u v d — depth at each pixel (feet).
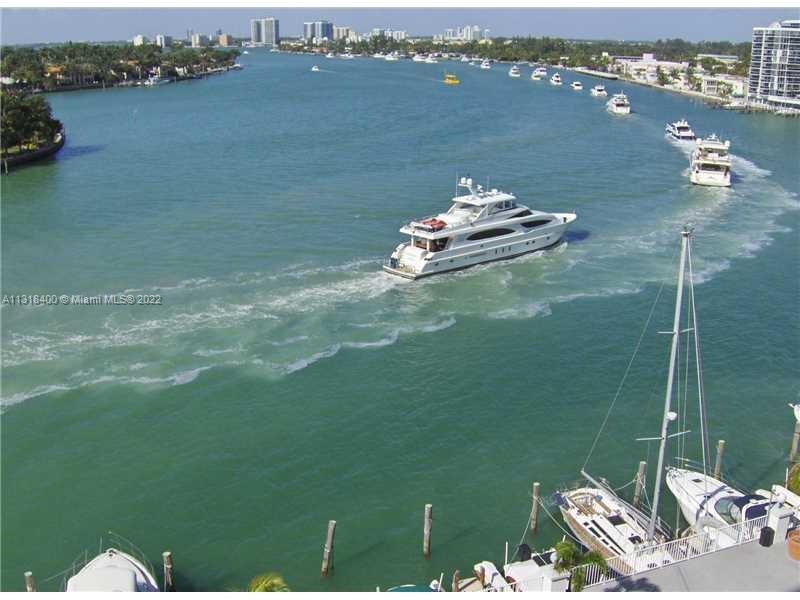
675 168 431.02
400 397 184.24
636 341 215.92
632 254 285.02
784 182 410.52
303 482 153.58
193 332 210.38
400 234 295.89
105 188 368.07
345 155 447.01
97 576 112.98
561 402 184.44
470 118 609.83
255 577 129.59
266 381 188.34
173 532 140.05
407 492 151.43
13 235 292.81
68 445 162.91
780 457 165.17
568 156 457.27
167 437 166.50
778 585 112.16
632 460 162.91
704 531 127.13
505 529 142.10
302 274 254.27
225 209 327.88
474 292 246.68
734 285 257.96
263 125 570.87
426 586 123.44
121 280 245.86
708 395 188.96
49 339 203.92
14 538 137.59
